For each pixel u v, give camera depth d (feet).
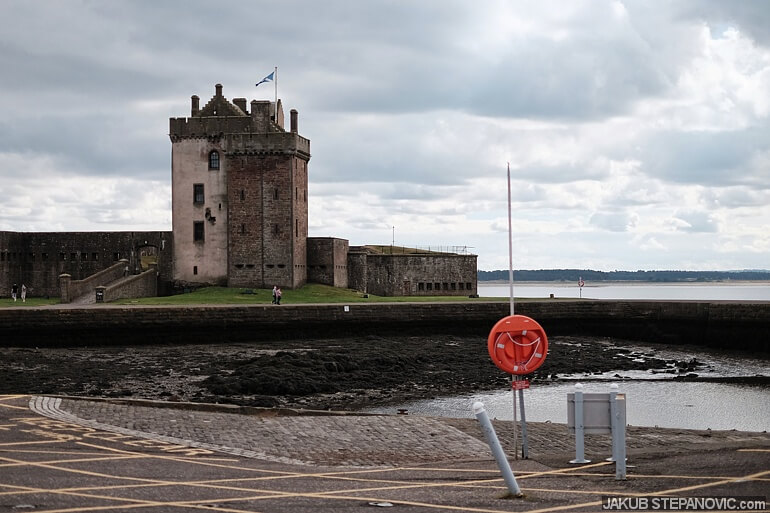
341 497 53.42
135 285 297.74
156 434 75.05
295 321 231.09
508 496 53.42
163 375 160.45
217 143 316.81
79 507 48.49
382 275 341.21
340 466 65.82
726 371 185.26
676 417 127.75
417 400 140.46
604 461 65.77
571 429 65.92
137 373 162.40
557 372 178.70
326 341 225.56
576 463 65.00
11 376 154.20
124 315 218.79
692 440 77.46
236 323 226.58
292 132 312.71
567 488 56.08
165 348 210.18
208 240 317.83
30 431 73.15
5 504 48.52
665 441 76.69
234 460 66.23
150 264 317.01
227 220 315.99
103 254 321.52
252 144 312.91
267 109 316.81
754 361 201.57
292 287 312.71
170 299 285.84
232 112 319.88
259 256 313.73
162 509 48.75
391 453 71.51
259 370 154.51
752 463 62.90
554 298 295.07
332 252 326.65
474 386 157.38
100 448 67.82
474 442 75.72
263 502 51.55
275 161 313.12
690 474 59.62
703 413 131.44
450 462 67.72
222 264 317.42
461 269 349.41
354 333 236.22
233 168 314.76
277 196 313.32
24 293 298.15
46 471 58.34
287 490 55.36
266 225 313.53
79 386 144.05
